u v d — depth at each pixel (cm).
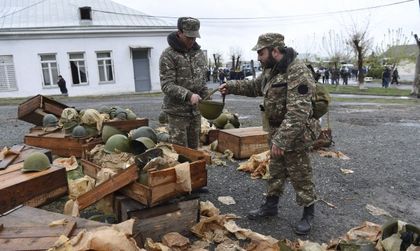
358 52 2945
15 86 2530
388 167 554
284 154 336
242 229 324
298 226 339
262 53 324
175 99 411
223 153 606
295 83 309
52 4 2783
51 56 2589
